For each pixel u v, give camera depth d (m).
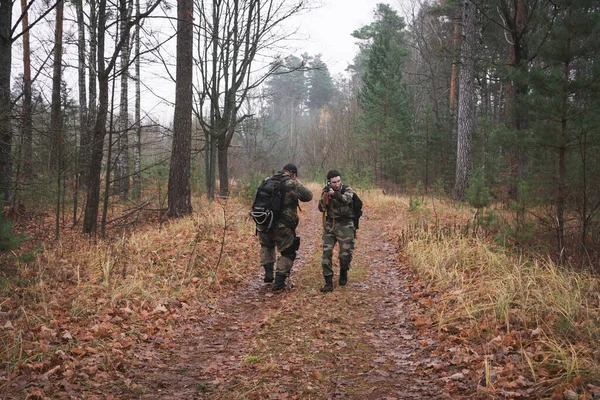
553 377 3.45
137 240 8.52
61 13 12.52
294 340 4.68
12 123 8.39
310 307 5.78
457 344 4.38
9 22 7.97
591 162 7.32
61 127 10.55
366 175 23.59
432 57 32.53
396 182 26.92
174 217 12.07
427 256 7.69
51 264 6.66
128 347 4.38
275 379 3.79
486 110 30.30
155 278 6.48
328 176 6.58
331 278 6.54
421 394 3.46
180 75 12.16
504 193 15.23
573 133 7.04
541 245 7.09
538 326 4.32
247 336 4.88
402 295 6.40
